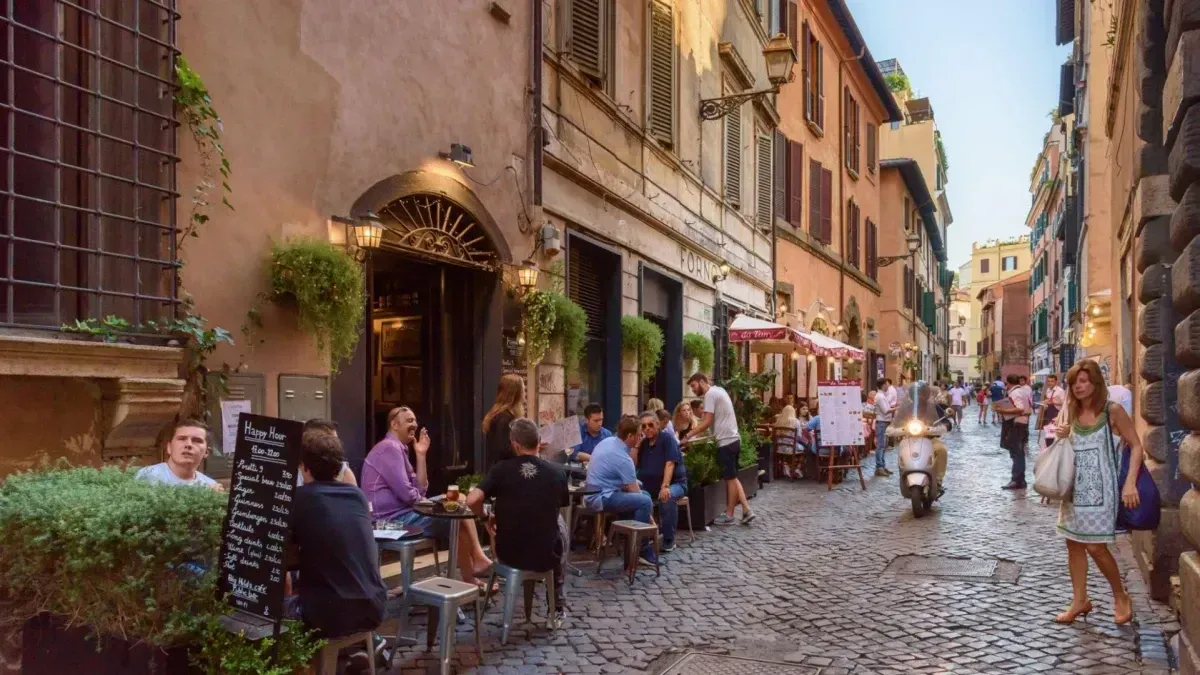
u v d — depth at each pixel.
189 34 5.36
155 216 5.03
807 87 23.44
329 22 6.48
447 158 7.77
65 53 4.80
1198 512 3.91
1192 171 3.87
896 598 6.68
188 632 3.44
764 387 16.06
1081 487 5.91
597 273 11.62
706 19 15.43
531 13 9.23
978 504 11.92
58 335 4.54
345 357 6.39
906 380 28.80
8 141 4.34
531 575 5.58
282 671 3.47
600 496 7.59
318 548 3.95
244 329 5.67
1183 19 3.78
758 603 6.55
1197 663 3.90
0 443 4.27
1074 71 22.72
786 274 21.69
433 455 8.64
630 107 12.09
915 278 39.69
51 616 3.75
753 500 12.61
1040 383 43.22
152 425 4.90
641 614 6.23
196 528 3.62
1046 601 6.57
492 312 8.58
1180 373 6.43
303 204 6.19
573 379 10.62
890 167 35.19
